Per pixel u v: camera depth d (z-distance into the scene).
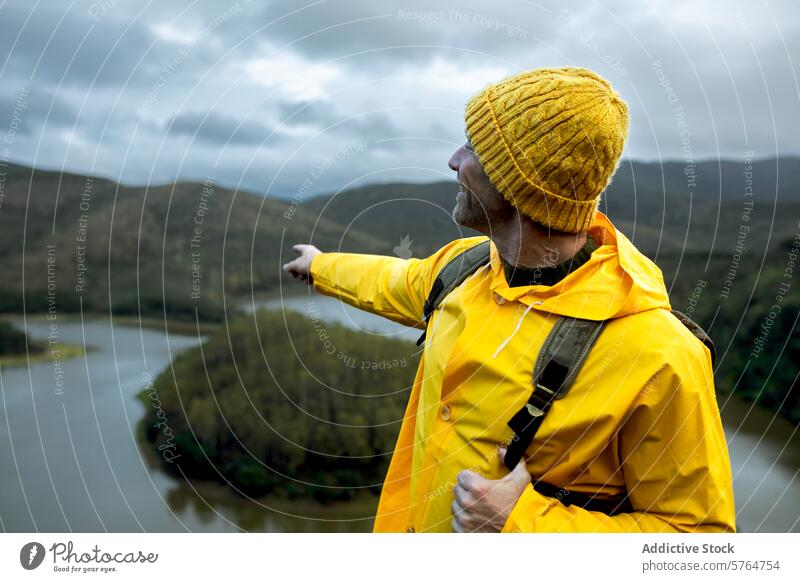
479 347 1.20
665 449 1.06
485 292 1.29
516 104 1.15
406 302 1.67
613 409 1.04
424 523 1.27
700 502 1.06
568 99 1.13
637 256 1.21
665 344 1.05
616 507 1.17
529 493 1.10
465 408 1.21
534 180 1.14
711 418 1.07
